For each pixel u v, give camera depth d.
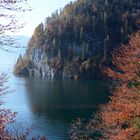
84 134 33.72
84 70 171.50
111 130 20.59
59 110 86.81
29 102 100.81
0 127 7.95
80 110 85.38
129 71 19.39
